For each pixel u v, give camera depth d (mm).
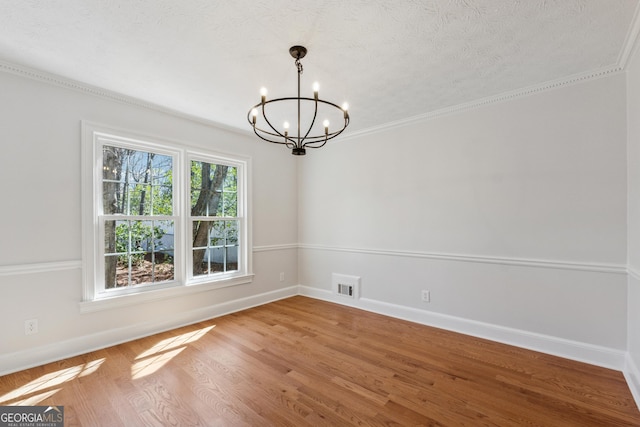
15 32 1916
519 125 2797
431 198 3348
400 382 2182
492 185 2945
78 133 2648
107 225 2852
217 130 3701
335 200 4270
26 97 2398
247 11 1720
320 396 2012
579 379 2207
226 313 3746
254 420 1775
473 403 1938
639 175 2035
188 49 2115
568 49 2127
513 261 2816
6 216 2309
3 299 2293
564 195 2576
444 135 3254
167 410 1861
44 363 2434
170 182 3336
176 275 3357
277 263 4430
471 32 1933
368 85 2688
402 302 3570
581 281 2502
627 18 1789
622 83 2346
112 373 2293
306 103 3113
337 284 4234
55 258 2518
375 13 1743
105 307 2771
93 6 1673
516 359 2521
